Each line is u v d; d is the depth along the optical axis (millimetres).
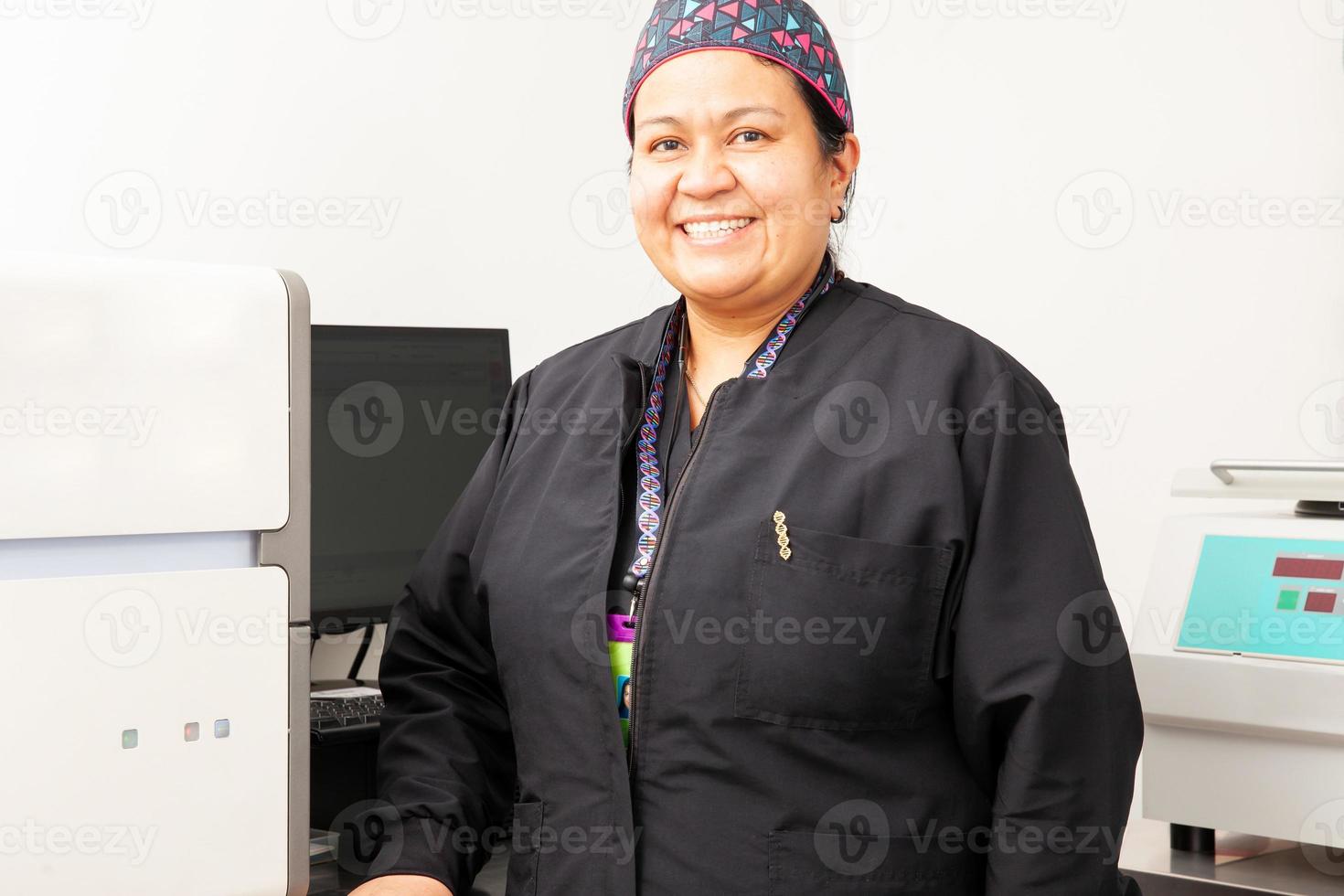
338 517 1430
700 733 903
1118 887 929
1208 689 1138
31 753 807
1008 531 912
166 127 1579
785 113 967
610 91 2041
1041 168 2080
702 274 977
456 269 1848
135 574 848
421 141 1810
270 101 1666
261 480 901
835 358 985
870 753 905
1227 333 1856
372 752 1302
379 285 1767
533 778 986
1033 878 871
